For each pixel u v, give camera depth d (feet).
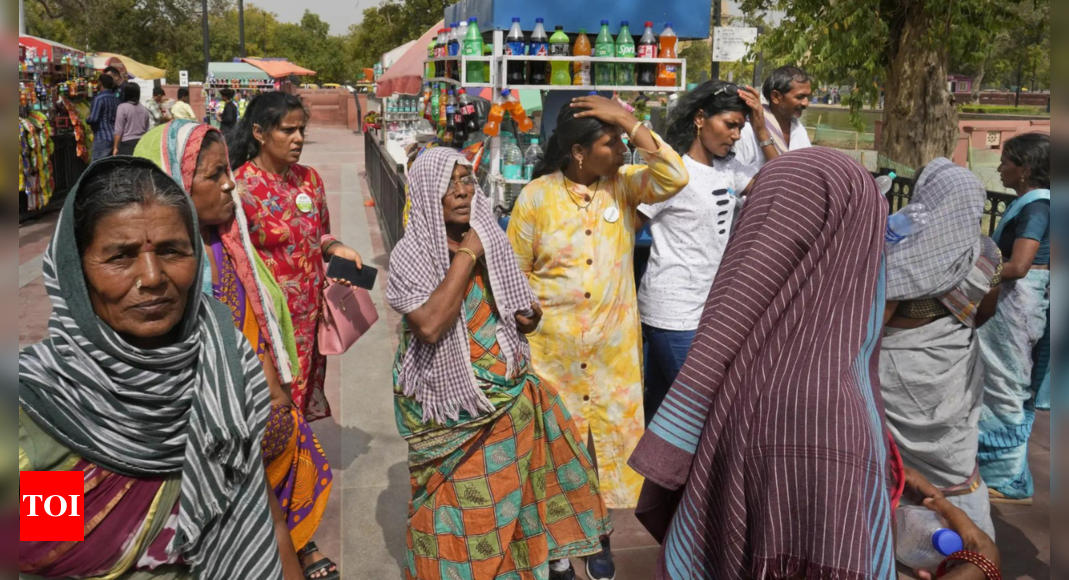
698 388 5.49
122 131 38.17
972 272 10.39
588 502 9.74
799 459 4.95
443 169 8.55
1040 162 11.87
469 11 17.35
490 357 8.88
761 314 5.40
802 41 26.07
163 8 142.00
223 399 4.90
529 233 10.44
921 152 25.91
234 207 8.40
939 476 10.84
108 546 4.66
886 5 26.03
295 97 11.21
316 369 12.14
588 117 9.85
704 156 11.65
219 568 5.15
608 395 10.58
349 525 12.08
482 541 8.93
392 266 8.73
